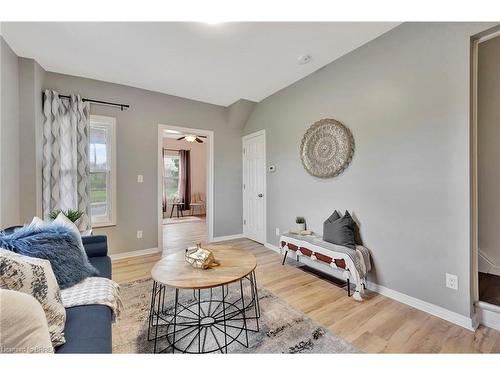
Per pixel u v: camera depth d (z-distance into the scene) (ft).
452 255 5.69
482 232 7.85
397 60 6.68
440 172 5.86
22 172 7.98
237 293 7.25
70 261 4.69
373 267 7.41
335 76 8.54
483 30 5.15
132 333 5.29
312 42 7.42
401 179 6.66
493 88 7.63
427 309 6.15
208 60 8.49
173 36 7.00
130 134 10.97
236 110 13.20
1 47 6.91
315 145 9.27
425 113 6.12
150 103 11.44
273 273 8.82
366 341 5.04
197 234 15.93
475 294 5.63
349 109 8.06
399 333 5.31
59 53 7.88
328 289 7.52
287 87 10.85
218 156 13.78
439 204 5.90
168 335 5.22
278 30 6.77
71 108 9.35
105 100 10.29
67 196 9.27
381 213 7.18
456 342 5.00
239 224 14.65
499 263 7.56
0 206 6.79
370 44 7.36
